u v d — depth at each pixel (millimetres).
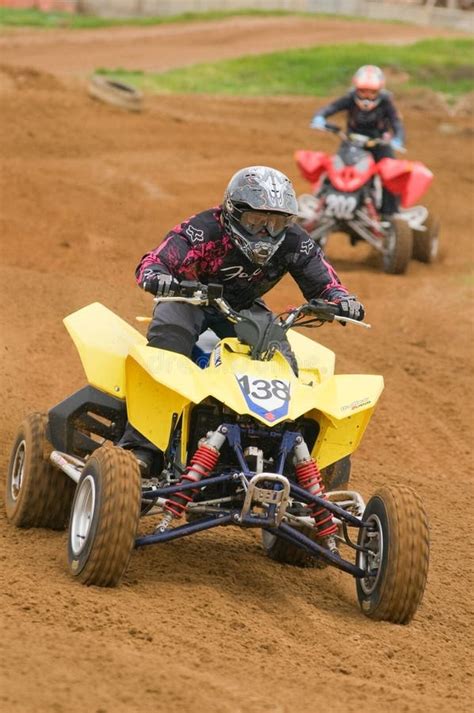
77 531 15758
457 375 31250
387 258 41938
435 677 14477
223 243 17156
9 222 41750
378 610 15828
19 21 135625
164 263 16984
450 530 21406
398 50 117938
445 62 110000
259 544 19391
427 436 27188
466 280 41375
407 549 15469
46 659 12633
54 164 54688
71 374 27875
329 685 13383
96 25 139625
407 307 37406
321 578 18094
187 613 15078
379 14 178000
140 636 13938
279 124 79875
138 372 16453
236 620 15062
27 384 26672
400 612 15742
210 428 16375
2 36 121812
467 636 16281
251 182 16594
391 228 41844
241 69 106438
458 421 28266
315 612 16125
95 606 14586
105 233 42688
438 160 72375
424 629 16156
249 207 16500
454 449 26609
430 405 29078
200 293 16266
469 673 14797
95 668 12586
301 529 17688
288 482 15156
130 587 15742
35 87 73875
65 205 45938
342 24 154375
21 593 14836
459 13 170750
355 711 12617
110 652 13109
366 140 42000
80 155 58281
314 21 155750
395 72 107000
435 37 143625
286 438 16016
